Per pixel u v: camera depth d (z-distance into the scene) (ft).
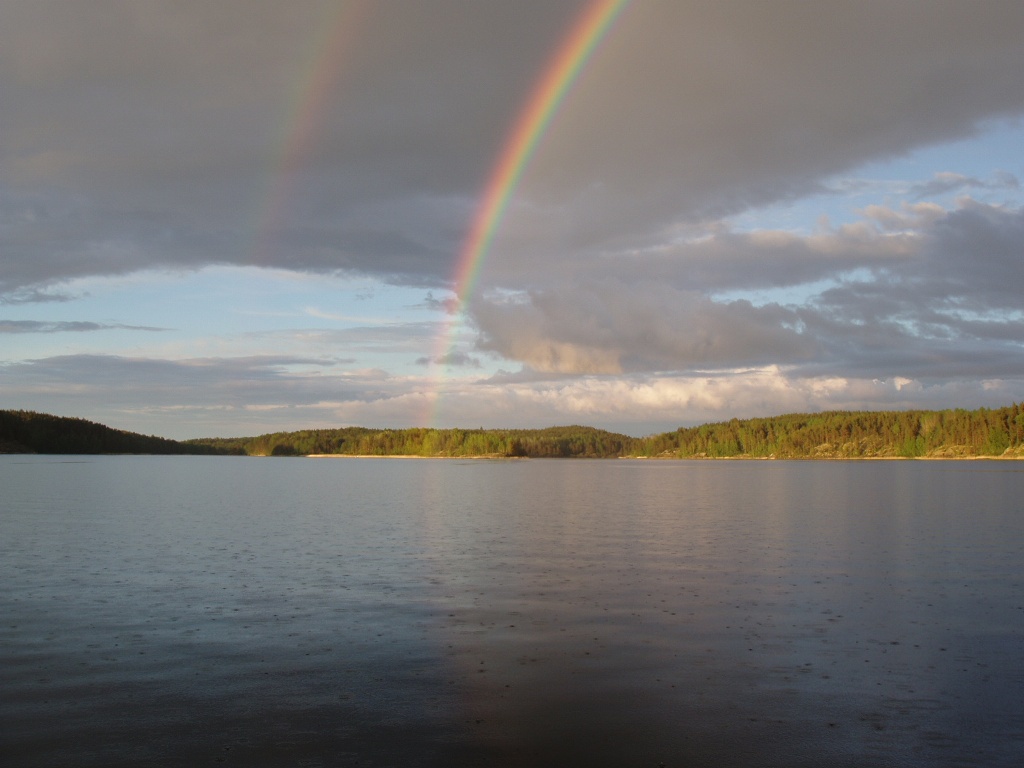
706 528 155.53
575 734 44.80
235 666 57.06
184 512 192.24
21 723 46.16
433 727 45.73
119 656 59.57
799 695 50.98
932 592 84.94
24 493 267.80
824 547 123.85
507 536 139.95
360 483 387.14
